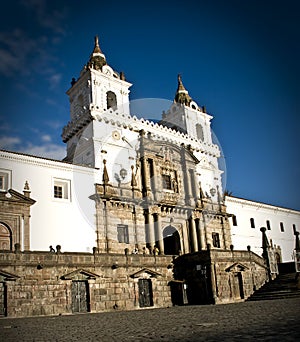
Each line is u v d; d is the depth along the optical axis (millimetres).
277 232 68875
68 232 42125
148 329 15312
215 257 41156
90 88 53250
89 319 24172
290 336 10594
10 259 31938
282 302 29719
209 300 40125
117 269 37906
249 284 43438
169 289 41594
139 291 39062
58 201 42500
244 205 64562
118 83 55844
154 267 40969
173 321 18656
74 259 35375
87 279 35719
